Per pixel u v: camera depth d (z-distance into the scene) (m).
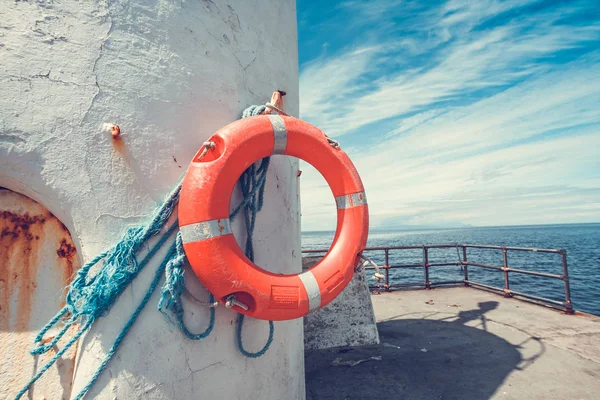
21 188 1.37
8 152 1.27
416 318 4.98
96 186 1.41
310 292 1.64
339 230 1.89
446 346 3.90
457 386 3.00
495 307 5.23
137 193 1.49
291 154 1.81
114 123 1.45
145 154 1.52
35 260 1.42
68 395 1.41
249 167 1.84
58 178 1.35
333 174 1.90
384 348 3.95
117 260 1.37
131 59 1.52
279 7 2.44
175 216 1.56
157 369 1.43
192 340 1.55
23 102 1.30
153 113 1.55
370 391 2.97
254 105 1.99
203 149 1.56
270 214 2.09
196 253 1.45
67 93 1.38
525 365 3.30
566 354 3.47
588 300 14.18
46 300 1.42
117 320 1.38
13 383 1.35
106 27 1.46
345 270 1.78
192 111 1.68
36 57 1.33
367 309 4.27
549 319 4.54
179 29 1.67
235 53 1.94
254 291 1.52
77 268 1.47
